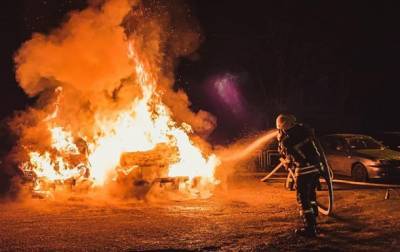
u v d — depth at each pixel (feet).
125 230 25.03
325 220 26.94
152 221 27.27
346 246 21.53
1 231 25.09
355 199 34.14
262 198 35.40
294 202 33.58
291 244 21.93
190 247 21.57
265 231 24.53
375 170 44.42
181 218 28.07
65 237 23.68
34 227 26.00
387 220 26.94
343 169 48.16
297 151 23.52
